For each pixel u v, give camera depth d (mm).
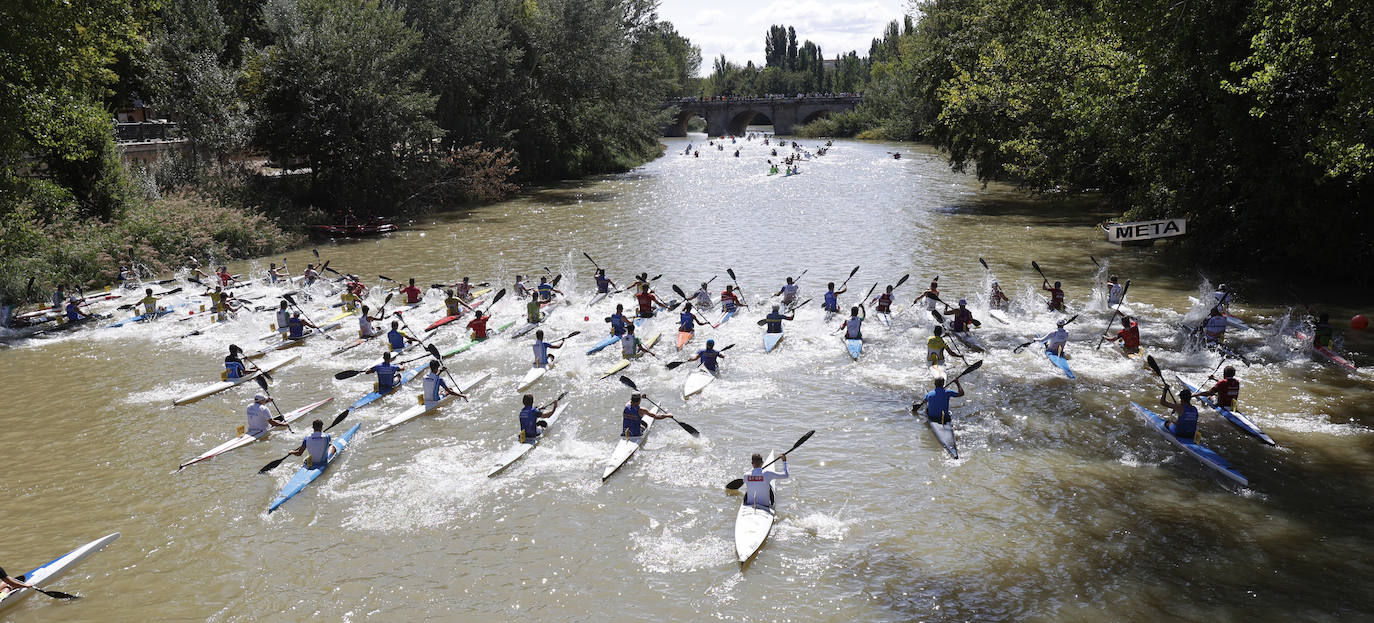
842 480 14250
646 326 23812
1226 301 22859
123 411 18125
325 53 43500
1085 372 19156
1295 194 24672
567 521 13141
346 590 11438
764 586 11320
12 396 19109
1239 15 23562
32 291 27203
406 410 17844
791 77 185250
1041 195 48000
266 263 35344
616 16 67000
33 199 29344
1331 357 19188
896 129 107875
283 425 16797
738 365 20266
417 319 25312
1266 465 14227
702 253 34781
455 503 13789
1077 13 32719
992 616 10516
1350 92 17922
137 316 25875
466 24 55500
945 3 50531
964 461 14820
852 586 11258
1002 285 27875
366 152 44781
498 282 30562
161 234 33281
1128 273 29062
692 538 12570
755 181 63531
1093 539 12172
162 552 12438
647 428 16453
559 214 48375
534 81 62562
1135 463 14578
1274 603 10555
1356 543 11820
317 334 23906
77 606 11148
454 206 52969
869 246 35312
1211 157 27062
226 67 48750
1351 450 14680
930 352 19859
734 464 14984
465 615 10836
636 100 70938
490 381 19625
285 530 13031
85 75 28984
